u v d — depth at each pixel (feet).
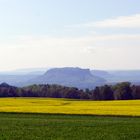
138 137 106.93
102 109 197.88
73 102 268.41
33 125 137.90
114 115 171.73
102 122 147.02
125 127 131.13
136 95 390.01
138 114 173.47
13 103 255.29
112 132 117.80
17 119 159.12
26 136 108.06
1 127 131.64
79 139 102.17
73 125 137.49
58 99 330.13
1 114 179.42
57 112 184.96
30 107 215.31
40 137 106.22
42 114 179.01
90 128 128.36
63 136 108.47
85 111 188.55
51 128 128.57
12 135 110.11
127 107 209.15
